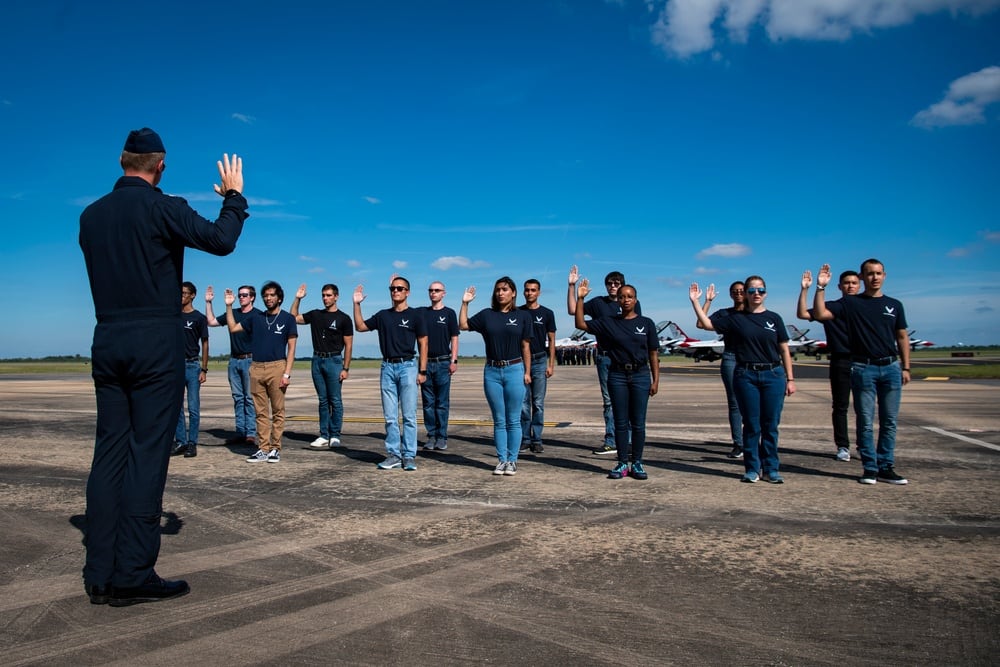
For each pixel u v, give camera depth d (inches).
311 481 219.5
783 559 135.5
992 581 122.6
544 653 92.6
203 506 183.2
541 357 282.5
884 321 210.2
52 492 199.9
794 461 255.4
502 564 132.1
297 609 108.9
